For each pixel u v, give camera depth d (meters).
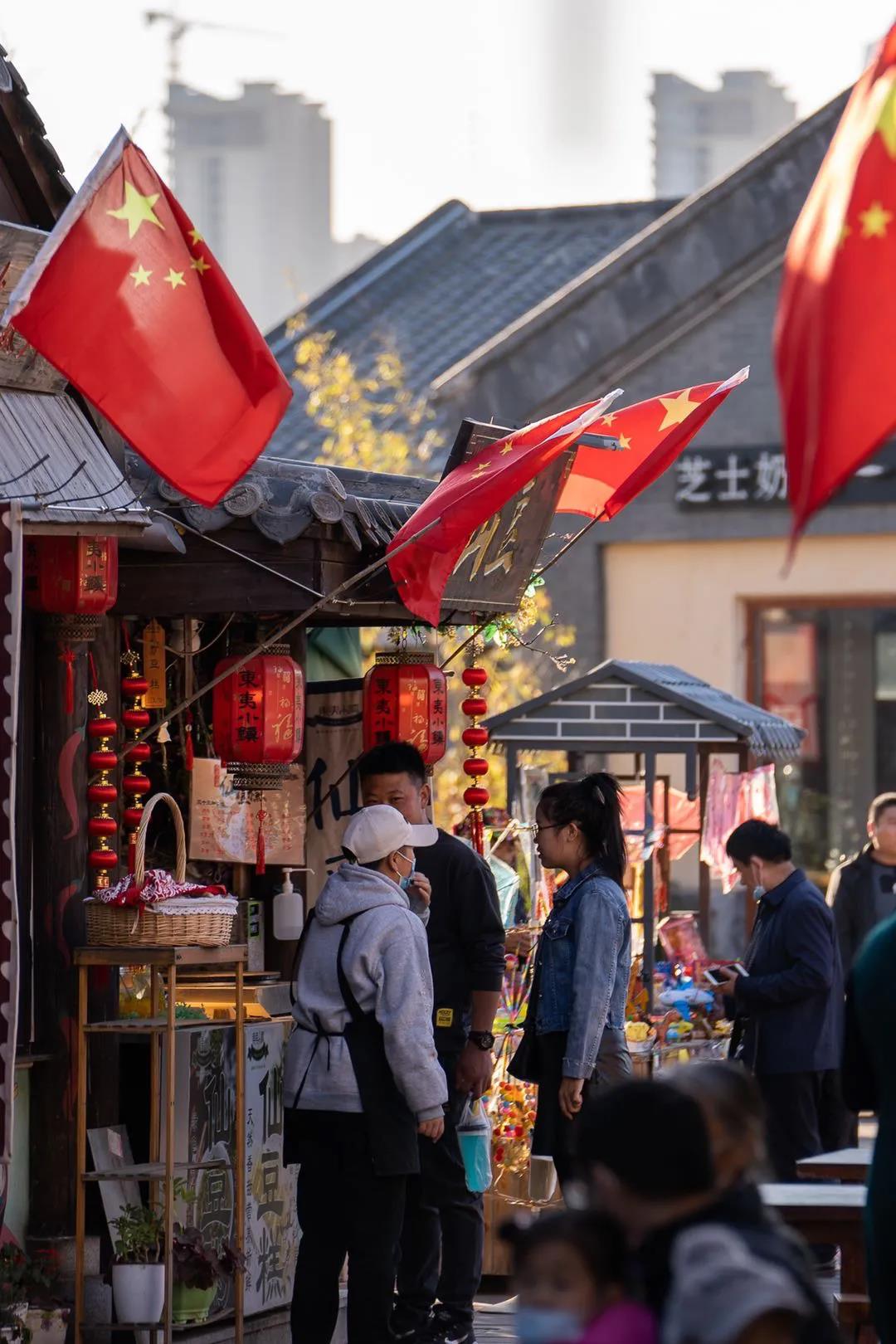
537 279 36.41
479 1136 13.98
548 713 18.11
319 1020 11.78
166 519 12.75
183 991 13.66
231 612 13.34
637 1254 6.54
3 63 12.25
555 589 27.77
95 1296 12.23
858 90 8.59
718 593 27.50
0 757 10.21
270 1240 13.20
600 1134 6.65
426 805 14.99
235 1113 12.78
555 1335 6.26
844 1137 16.89
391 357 29.16
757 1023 15.81
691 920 19.33
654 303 27.66
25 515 11.02
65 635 12.31
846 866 20.08
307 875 15.21
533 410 28.08
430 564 12.60
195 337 10.74
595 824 13.39
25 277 10.20
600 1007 12.88
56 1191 12.12
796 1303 5.81
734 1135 6.88
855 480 26.92
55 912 12.22
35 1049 12.17
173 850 14.36
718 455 27.30
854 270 8.17
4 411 11.65
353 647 17.16
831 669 27.36
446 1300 13.38
